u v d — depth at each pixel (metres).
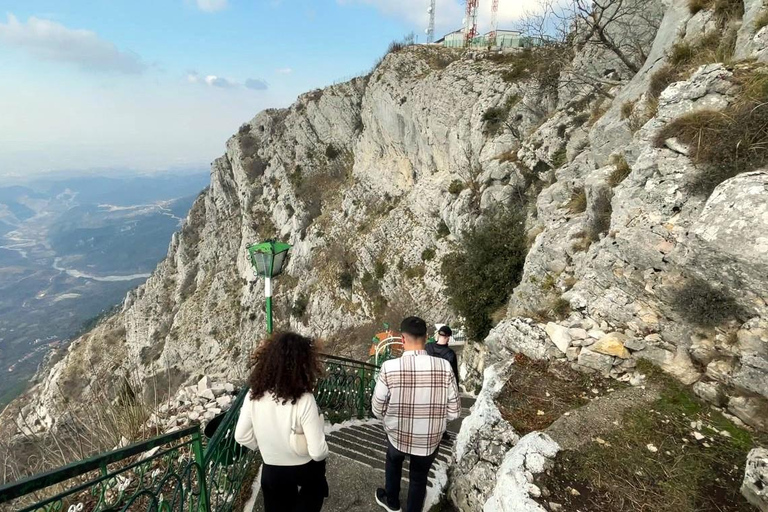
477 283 12.66
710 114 4.48
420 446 3.06
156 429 5.19
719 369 3.64
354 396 6.95
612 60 14.58
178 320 44.78
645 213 4.80
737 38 5.66
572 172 9.95
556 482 2.89
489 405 4.12
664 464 3.05
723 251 3.41
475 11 34.19
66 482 4.46
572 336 4.82
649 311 4.46
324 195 41.06
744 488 2.72
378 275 28.83
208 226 53.44
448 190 25.22
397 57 33.84
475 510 3.43
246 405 2.53
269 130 49.84
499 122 21.56
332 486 4.13
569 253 7.13
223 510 3.47
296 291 35.31
